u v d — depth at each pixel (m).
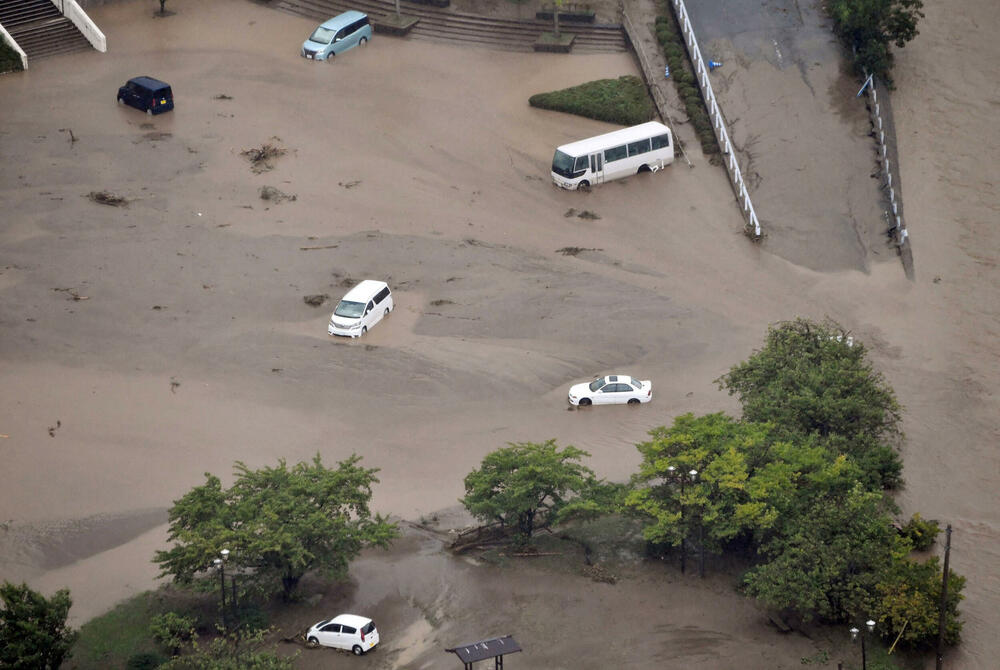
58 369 139.62
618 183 174.00
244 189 171.50
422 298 152.00
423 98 190.50
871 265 158.12
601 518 119.25
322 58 198.25
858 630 102.88
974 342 145.12
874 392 123.50
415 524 118.56
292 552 104.31
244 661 97.31
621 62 195.50
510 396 137.12
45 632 95.62
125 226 163.12
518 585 110.25
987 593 108.25
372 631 102.25
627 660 101.06
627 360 143.00
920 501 120.81
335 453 128.12
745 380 128.50
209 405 134.75
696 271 157.88
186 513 107.44
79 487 123.06
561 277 156.38
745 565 112.25
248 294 151.62
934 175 170.62
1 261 155.62
